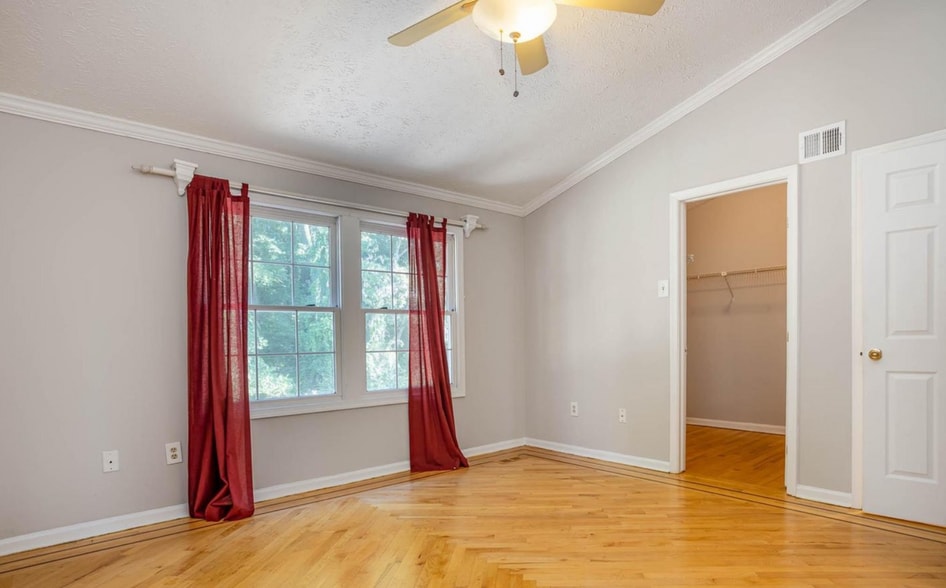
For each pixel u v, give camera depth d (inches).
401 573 88.4
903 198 110.7
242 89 110.2
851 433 116.6
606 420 166.2
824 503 120.0
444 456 158.1
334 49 102.7
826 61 121.6
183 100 110.6
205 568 91.2
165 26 91.1
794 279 125.8
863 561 90.4
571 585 83.2
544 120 141.8
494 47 109.1
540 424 187.5
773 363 208.1
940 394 105.4
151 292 115.8
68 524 104.0
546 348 186.1
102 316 109.8
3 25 85.0
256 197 131.3
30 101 102.0
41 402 102.6
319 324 142.9
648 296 155.5
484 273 182.4
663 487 135.4
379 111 124.9
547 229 186.7
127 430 111.5
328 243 146.7
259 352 131.9
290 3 90.3
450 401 162.2
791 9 117.0
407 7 94.9
